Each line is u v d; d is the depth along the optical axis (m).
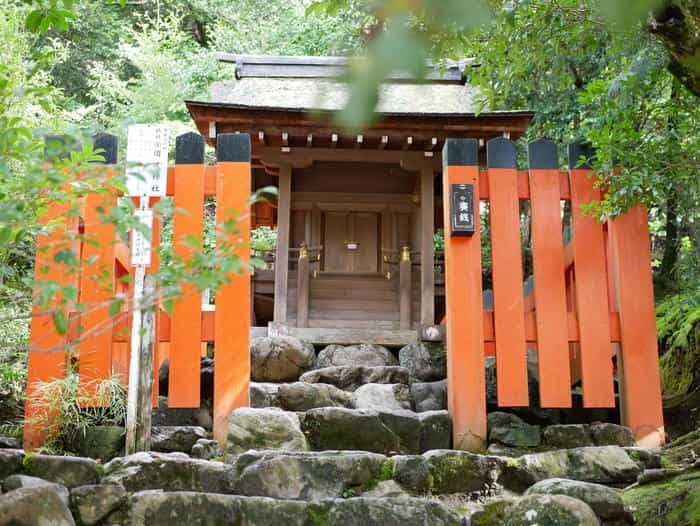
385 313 8.15
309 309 8.11
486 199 5.15
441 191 8.51
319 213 8.45
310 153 7.69
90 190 2.70
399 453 4.48
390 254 8.23
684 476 3.75
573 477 4.05
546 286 4.92
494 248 4.93
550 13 4.39
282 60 8.42
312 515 3.52
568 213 8.48
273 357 6.51
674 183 4.84
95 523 3.45
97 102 14.56
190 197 4.84
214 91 8.11
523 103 7.23
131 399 4.32
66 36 14.36
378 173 8.39
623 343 4.88
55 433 4.46
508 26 4.50
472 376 4.74
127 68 15.34
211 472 3.86
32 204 2.68
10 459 3.75
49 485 3.39
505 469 4.08
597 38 5.25
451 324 4.82
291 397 5.30
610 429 4.62
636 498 3.68
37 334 4.59
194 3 15.59
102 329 2.57
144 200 4.66
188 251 4.71
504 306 4.85
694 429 5.38
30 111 7.10
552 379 4.80
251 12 15.49
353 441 4.46
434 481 3.95
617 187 4.58
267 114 7.08
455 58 3.86
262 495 3.79
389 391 5.53
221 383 4.69
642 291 4.95
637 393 4.81
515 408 5.38
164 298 2.38
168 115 13.45
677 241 7.29
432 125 7.20
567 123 8.30
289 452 3.94
